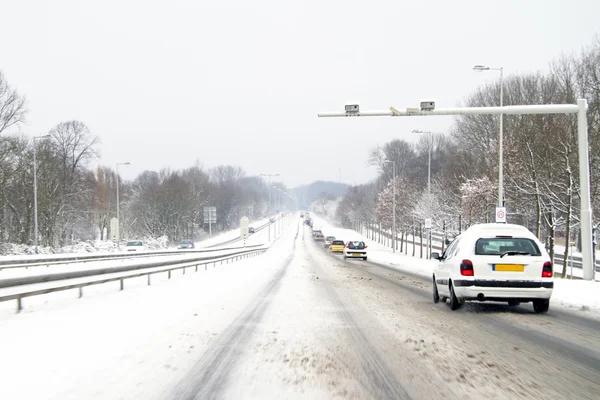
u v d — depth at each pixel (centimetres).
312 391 567
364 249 4775
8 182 5188
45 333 884
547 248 4050
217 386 588
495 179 3512
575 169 2952
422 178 9225
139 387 583
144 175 12406
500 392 558
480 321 1056
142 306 1252
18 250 4766
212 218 6256
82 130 6488
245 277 2327
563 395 546
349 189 15962
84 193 6800
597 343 825
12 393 557
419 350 775
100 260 3741
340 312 1192
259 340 852
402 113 2142
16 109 4675
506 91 5094
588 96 3847
